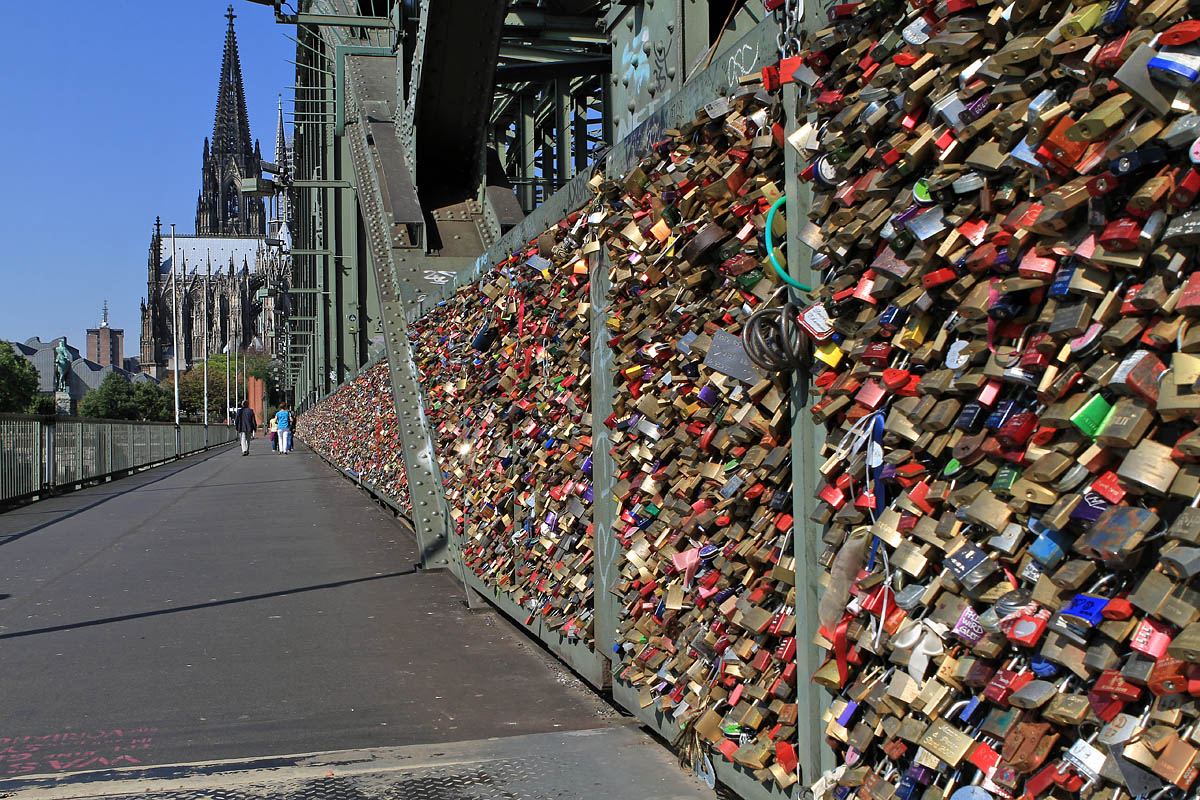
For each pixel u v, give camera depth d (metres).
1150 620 1.47
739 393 2.87
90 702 4.89
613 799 3.37
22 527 13.48
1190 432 1.44
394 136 13.09
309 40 26.84
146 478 26.30
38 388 116.62
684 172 3.18
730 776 3.19
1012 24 1.75
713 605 3.18
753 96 2.77
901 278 2.05
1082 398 1.57
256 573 8.91
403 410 9.66
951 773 1.92
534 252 5.39
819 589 2.49
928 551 2.01
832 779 2.39
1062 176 1.63
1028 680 1.72
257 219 187.75
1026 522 1.73
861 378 2.27
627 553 3.80
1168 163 1.47
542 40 11.86
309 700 4.85
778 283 2.73
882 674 2.23
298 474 26.66
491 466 6.29
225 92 188.88
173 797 3.51
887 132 2.14
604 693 4.77
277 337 147.12
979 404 1.85
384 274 11.65
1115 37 1.52
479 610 7.04
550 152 19.20
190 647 6.06
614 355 4.12
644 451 3.71
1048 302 1.67
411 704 4.73
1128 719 1.51
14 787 3.64
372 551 10.28
